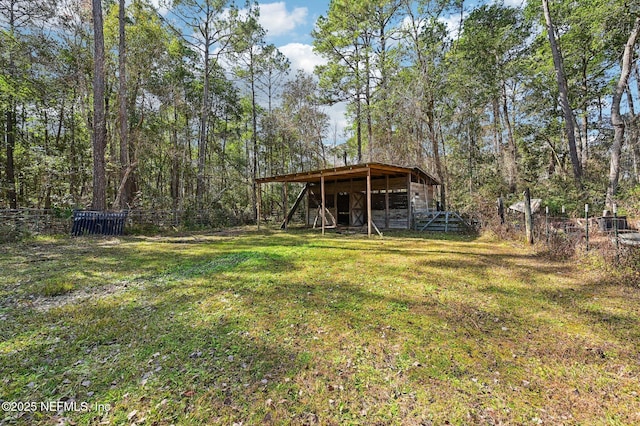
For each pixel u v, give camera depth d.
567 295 4.00
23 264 6.40
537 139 17.89
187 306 3.86
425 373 2.36
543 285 4.45
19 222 10.39
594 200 11.64
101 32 12.02
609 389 2.14
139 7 15.09
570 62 14.90
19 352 2.80
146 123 18.23
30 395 2.20
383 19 18.23
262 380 2.32
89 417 1.98
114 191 17.14
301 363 2.54
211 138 21.88
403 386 2.22
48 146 16.20
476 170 16.95
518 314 3.43
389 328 3.13
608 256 4.95
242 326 3.24
